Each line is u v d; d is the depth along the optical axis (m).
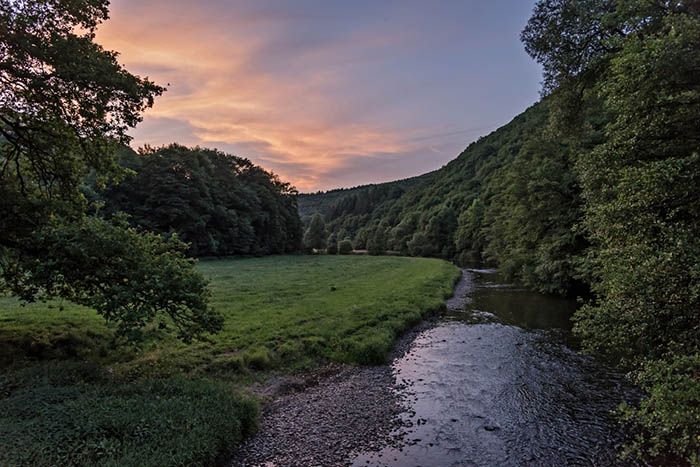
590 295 21.97
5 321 11.48
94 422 5.55
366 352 11.48
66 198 10.13
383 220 131.12
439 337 14.40
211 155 69.56
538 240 25.20
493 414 8.10
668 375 5.05
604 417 7.93
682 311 5.95
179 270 8.30
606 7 12.61
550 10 13.84
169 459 5.17
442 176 137.75
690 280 5.77
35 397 6.25
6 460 4.43
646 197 6.64
